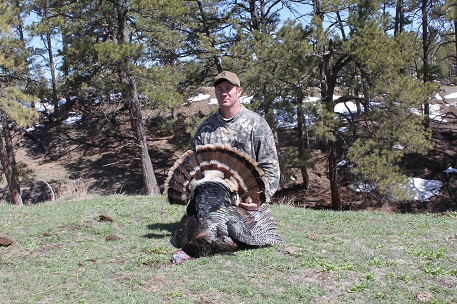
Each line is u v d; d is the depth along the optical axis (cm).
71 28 2411
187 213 647
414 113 2180
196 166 645
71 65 2409
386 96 1991
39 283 609
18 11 2417
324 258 666
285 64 1981
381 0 2059
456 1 2269
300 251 693
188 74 2809
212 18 2641
